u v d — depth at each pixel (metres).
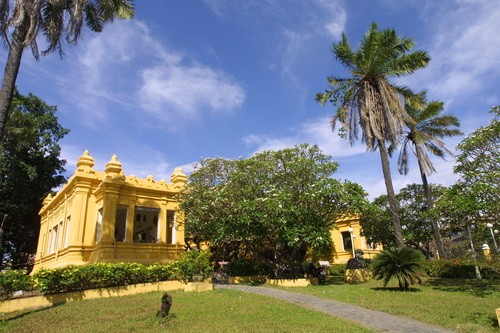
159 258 17.77
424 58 19.53
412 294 12.60
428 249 32.19
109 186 17.12
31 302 11.40
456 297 11.98
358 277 18.14
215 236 17.17
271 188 16.84
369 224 24.62
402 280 14.06
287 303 11.05
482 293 12.77
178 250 18.67
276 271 18.30
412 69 19.75
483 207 12.31
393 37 19.36
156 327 8.05
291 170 17.58
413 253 13.89
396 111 19.12
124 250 16.81
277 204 15.12
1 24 9.91
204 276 15.23
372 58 19.47
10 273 11.64
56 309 10.62
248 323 8.34
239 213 16.64
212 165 19.00
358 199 16.64
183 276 15.10
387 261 13.96
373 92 19.64
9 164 26.38
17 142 26.34
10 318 9.76
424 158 25.16
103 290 12.96
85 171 18.34
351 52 20.39
